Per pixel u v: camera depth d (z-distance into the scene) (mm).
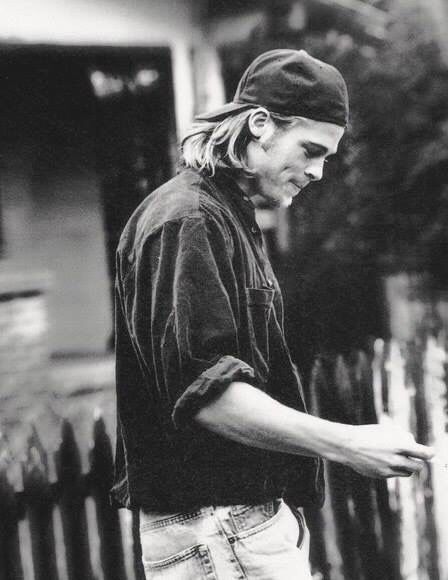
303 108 3676
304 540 4086
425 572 6902
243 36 15102
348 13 16562
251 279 3613
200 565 3611
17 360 11094
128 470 3734
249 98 3725
